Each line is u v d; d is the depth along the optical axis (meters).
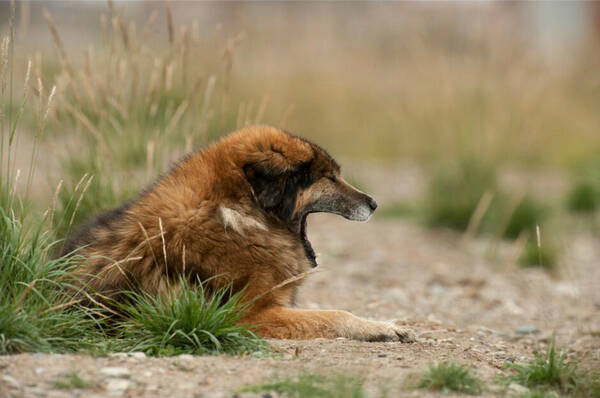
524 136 20.69
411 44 23.67
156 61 11.12
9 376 5.59
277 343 7.30
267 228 7.98
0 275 6.85
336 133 26.09
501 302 12.41
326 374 5.95
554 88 25.48
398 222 18.48
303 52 26.50
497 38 21.91
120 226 7.75
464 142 19.45
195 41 11.99
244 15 25.91
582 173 20.44
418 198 19.53
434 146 22.27
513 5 22.36
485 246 16.41
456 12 23.45
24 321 6.46
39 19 35.62
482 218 17.41
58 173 12.21
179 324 6.91
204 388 5.70
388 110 26.53
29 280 6.91
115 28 10.98
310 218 18.33
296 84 25.58
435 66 22.72
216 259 7.60
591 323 11.16
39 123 8.10
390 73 26.83
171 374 6.00
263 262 7.81
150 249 7.47
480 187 17.91
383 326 7.90
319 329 7.70
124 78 11.09
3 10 36.62
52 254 8.25
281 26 26.88
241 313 7.47
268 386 5.67
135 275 7.50
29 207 8.49
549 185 21.80
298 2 29.06
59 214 10.18
